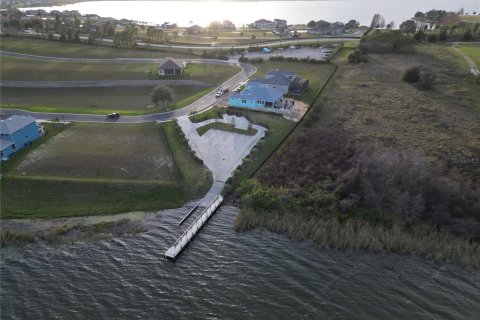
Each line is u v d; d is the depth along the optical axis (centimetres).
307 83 11000
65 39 16100
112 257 5066
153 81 11906
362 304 4356
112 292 4497
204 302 4372
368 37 15688
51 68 12800
